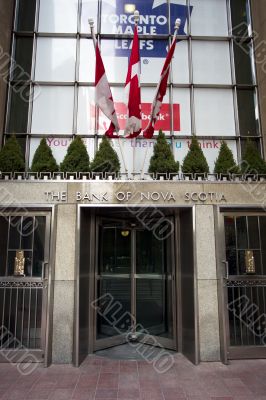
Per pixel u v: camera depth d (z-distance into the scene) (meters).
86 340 6.62
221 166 7.52
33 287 6.36
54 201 6.57
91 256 7.04
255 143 9.65
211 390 5.04
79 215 6.45
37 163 7.37
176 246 7.15
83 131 9.45
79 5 10.10
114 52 9.91
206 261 6.49
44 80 9.68
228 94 9.95
